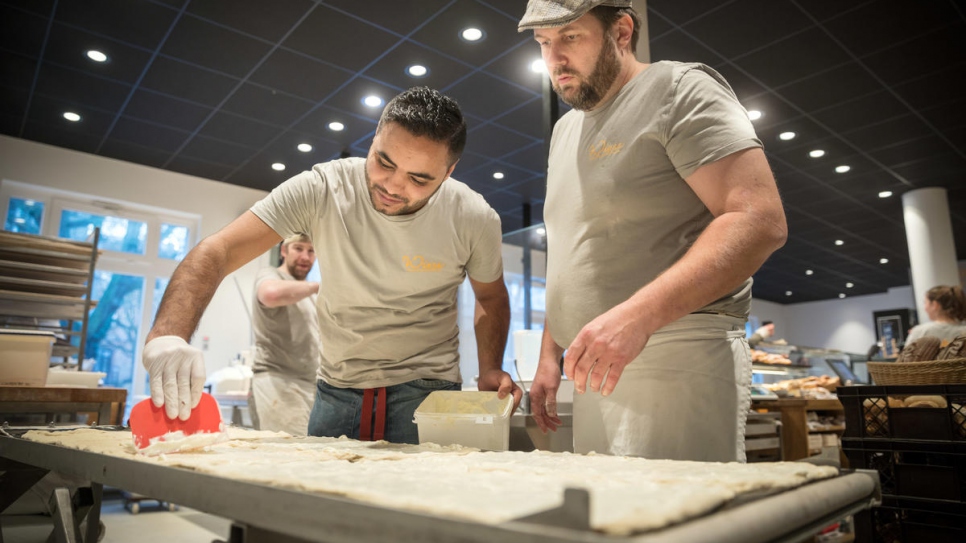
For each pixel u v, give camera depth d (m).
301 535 0.52
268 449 1.04
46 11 3.65
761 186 1.02
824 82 4.42
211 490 0.63
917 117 4.96
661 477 0.68
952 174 6.21
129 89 4.55
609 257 1.24
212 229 6.22
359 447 1.13
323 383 1.65
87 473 0.90
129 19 3.73
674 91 1.15
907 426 1.56
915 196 6.64
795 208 7.24
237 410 4.18
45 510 2.35
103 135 5.31
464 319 2.66
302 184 1.52
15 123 5.09
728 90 1.17
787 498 0.55
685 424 1.14
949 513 1.44
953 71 4.28
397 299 1.56
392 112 1.33
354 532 0.48
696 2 3.50
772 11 3.60
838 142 5.44
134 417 1.00
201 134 5.29
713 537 0.42
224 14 3.66
